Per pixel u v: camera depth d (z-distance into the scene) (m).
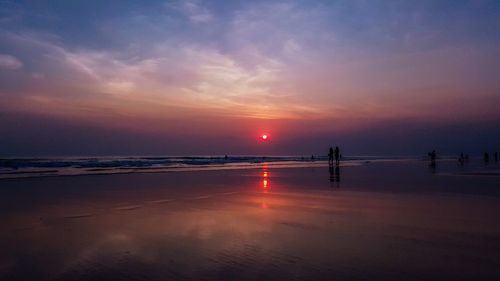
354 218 9.20
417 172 28.20
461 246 6.48
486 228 7.89
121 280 4.99
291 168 38.00
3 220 9.16
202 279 5.00
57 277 5.12
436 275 5.03
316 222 8.74
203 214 9.93
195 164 48.84
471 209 10.33
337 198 13.02
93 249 6.51
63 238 7.31
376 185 17.70
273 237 7.28
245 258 5.91
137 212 10.30
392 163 52.47
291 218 9.28
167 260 5.85
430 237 7.14
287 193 14.66
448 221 8.66
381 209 10.50
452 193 14.02
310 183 19.27
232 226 8.36
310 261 5.71
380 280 4.86
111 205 11.62
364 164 49.16
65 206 11.42
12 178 22.39
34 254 6.21
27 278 5.09
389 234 7.44
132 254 6.19
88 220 9.15
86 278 5.07
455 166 38.03
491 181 19.14
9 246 6.72
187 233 7.69
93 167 36.66
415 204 11.38
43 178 22.42
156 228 8.20
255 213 10.06
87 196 13.87
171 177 23.97
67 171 29.64
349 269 5.31
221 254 6.14
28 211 10.48
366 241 6.90
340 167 39.97
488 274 5.05
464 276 4.98
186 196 13.85
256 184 18.89
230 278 5.02
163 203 12.05
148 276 5.13
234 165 46.53
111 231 7.90
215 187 17.31
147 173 28.19
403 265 5.47
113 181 20.58
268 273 5.20
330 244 6.71
